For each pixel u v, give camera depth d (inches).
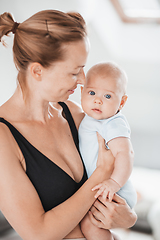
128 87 200.8
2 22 47.8
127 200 54.0
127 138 52.1
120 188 53.9
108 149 52.4
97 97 53.2
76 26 46.2
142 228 149.1
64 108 58.0
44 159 47.9
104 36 162.7
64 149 52.4
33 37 45.6
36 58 45.7
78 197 46.2
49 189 47.2
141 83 195.0
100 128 53.5
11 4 129.0
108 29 159.5
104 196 48.2
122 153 50.7
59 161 49.8
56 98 49.2
